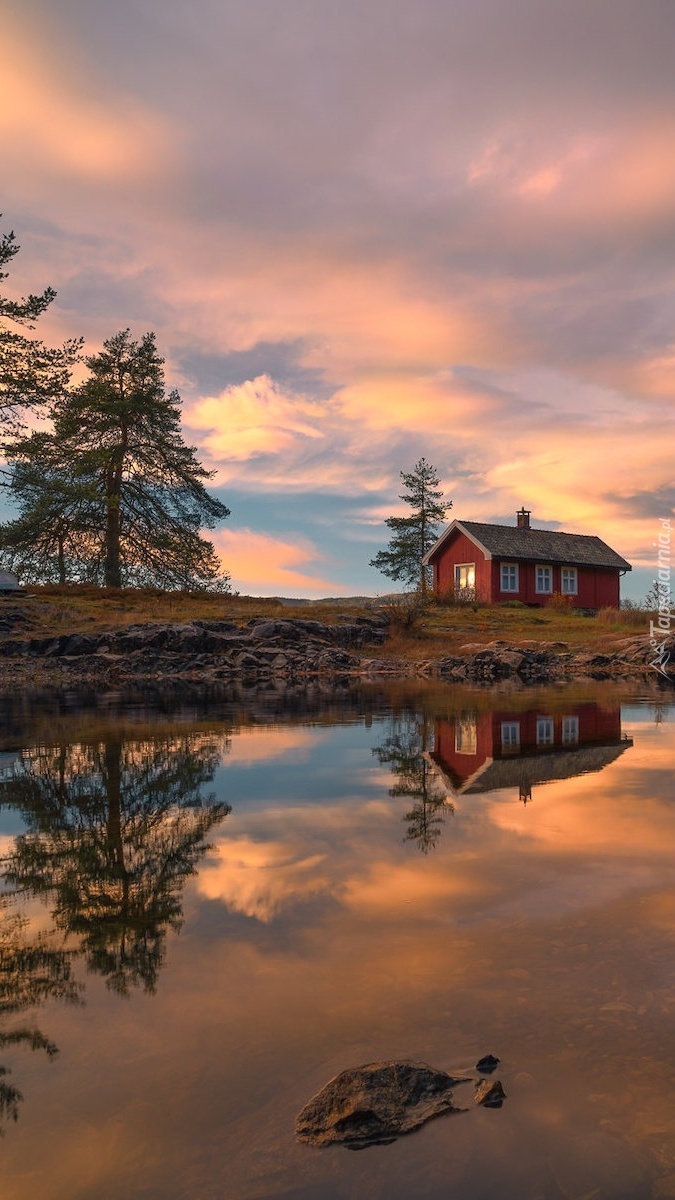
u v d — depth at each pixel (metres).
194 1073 1.60
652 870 2.86
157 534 36.41
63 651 20.92
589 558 42.59
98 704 11.28
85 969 2.10
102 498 32.72
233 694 13.20
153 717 9.20
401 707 10.10
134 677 18.14
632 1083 1.53
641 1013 1.79
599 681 16.06
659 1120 1.42
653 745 6.32
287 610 28.14
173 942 2.27
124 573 35.97
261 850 3.23
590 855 3.06
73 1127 1.44
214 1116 1.46
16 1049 1.70
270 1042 1.71
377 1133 1.40
